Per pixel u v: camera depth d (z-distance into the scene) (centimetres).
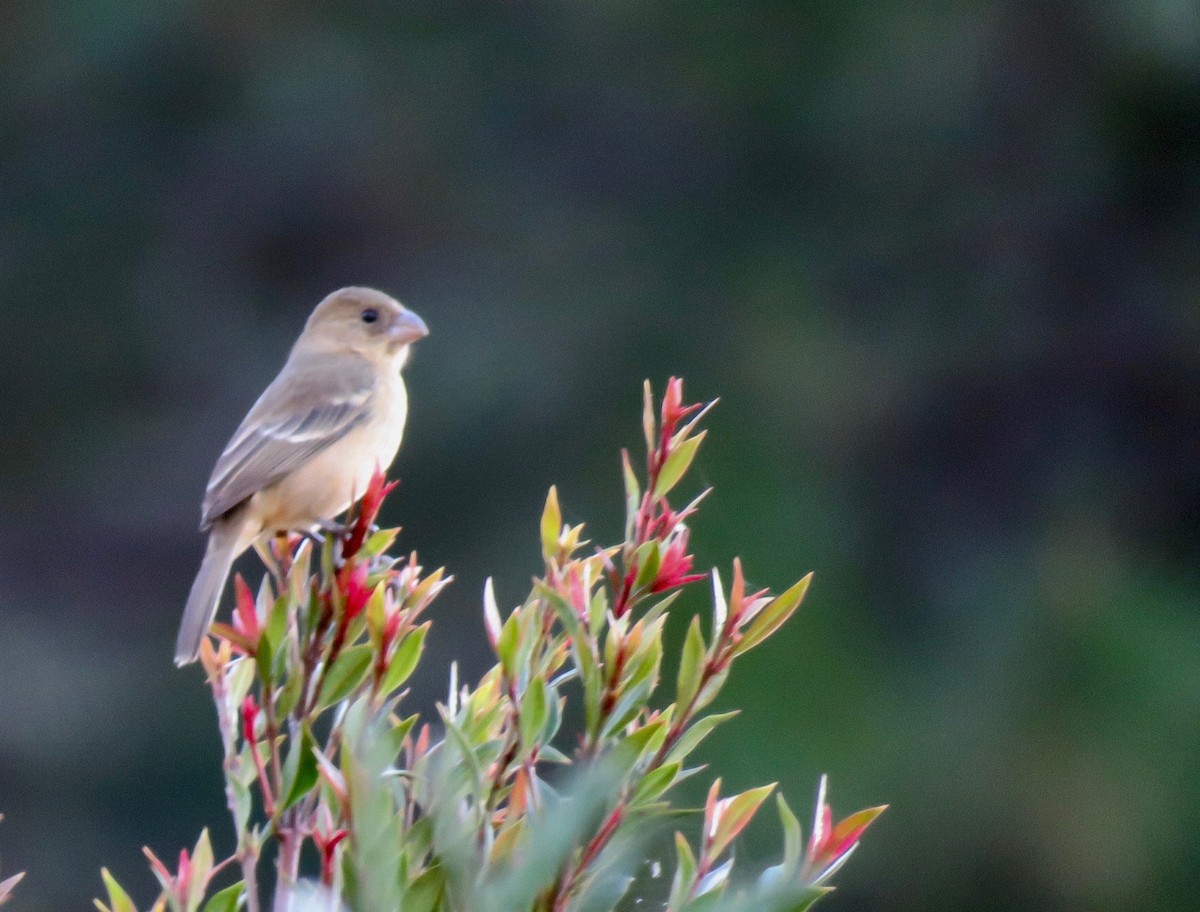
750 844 1370
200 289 1705
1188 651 1530
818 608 1509
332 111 1712
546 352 1633
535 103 1725
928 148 1747
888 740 1441
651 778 399
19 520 1636
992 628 1556
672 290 1683
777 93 1741
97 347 1703
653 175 1714
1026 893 1423
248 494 731
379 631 432
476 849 383
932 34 1758
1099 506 1666
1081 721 1471
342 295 816
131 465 1653
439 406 1606
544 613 443
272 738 429
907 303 1727
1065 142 1753
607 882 392
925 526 1641
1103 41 1742
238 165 1712
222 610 1416
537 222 1692
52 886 1488
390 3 1728
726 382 1650
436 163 1706
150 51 1723
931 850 1421
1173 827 1416
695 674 417
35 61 1734
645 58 1736
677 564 430
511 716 413
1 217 1723
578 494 1588
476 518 1580
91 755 1527
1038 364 1709
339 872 390
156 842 1505
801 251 1722
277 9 1733
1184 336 1711
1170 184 1755
